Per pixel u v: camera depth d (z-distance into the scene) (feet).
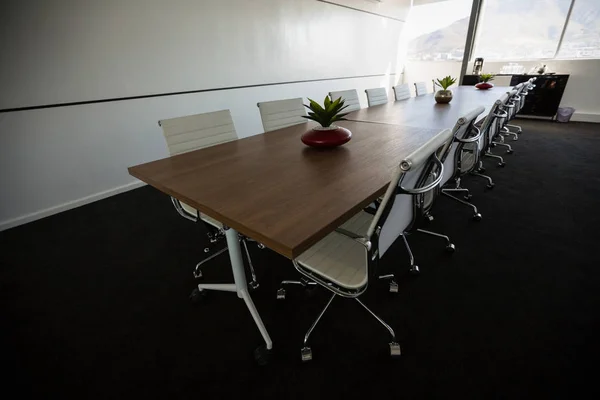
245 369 4.02
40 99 7.66
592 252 6.02
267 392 3.72
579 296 4.95
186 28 9.87
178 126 5.38
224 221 2.94
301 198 3.25
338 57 16.33
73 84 8.07
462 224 7.27
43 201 8.27
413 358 4.07
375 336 4.44
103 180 9.31
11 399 3.70
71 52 7.85
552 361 3.93
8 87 7.16
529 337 4.28
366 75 18.94
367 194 3.29
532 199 8.39
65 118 8.18
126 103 9.20
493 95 11.96
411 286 5.35
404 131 6.40
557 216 7.44
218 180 3.91
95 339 4.52
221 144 5.70
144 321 4.84
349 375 3.89
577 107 17.60
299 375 3.92
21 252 6.72
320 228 2.61
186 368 4.05
